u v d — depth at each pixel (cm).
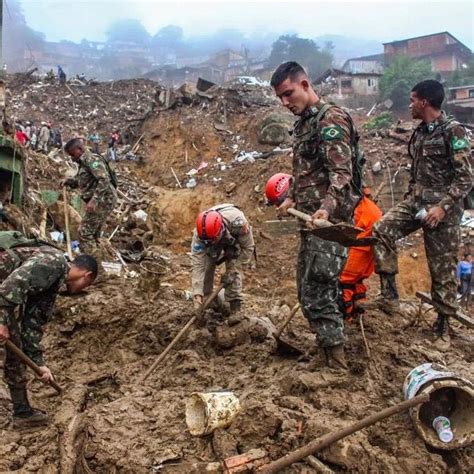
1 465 385
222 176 1639
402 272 1270
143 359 536
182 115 2008
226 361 506
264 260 1225
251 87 2086
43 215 983
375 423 371
